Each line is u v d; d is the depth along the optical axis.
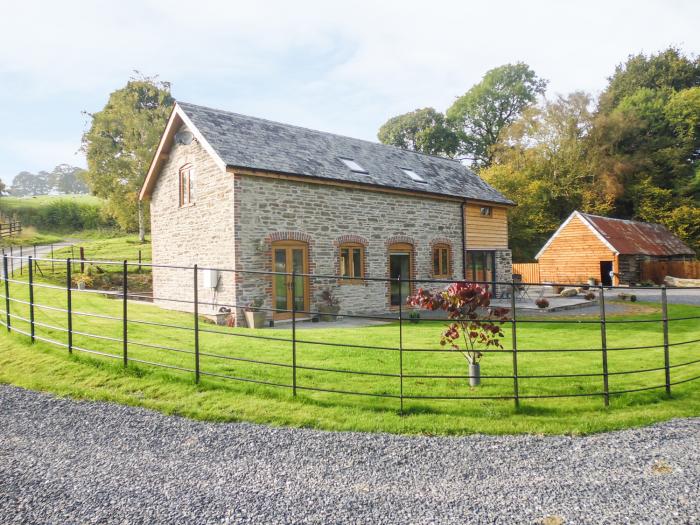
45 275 20.11
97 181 34.91
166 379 6.14
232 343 8.38
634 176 37.62
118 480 3.67
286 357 7.29
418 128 47.47
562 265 29.28
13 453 4.20
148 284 21.16
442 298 5.88
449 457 4.03
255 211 12.31
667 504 3.18
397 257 16.03
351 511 3.16
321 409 5.16
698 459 3.92
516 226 35.19
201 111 13.91
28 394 5.83
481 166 46.38
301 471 3.79
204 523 3.04
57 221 48.69
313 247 13.48
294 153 14.16
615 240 27.38
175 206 15.06
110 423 4.89
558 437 4.45
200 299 13.54
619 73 46.16
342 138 17.47
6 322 9.80
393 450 4.19
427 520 3.04
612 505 3.18
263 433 4.60
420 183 17.03
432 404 5.29
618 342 9.40
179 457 4.09
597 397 5.59
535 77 46.03
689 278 27.33
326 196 13.87
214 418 4.98
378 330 10.56
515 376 5.20
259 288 12.33
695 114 37.50
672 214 35.12
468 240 18.64
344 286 14.28
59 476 3.74
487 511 3.14
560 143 37.12
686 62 42.91
